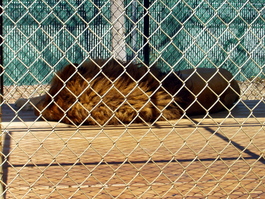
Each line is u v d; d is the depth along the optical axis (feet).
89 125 14.12
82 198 6.73
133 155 9.60
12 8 21.49
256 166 8.72
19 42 21.42
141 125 13.80
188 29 24.30
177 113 14.92
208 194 6.82
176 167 8.57
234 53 25.07
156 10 23.39
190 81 15.84
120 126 13.60
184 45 24.14
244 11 25.17
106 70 13.78
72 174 7.97
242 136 12.16
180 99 14.90
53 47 22.26
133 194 6.63
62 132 12.77
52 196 6.79
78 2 22.30
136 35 20.47
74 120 13.74
